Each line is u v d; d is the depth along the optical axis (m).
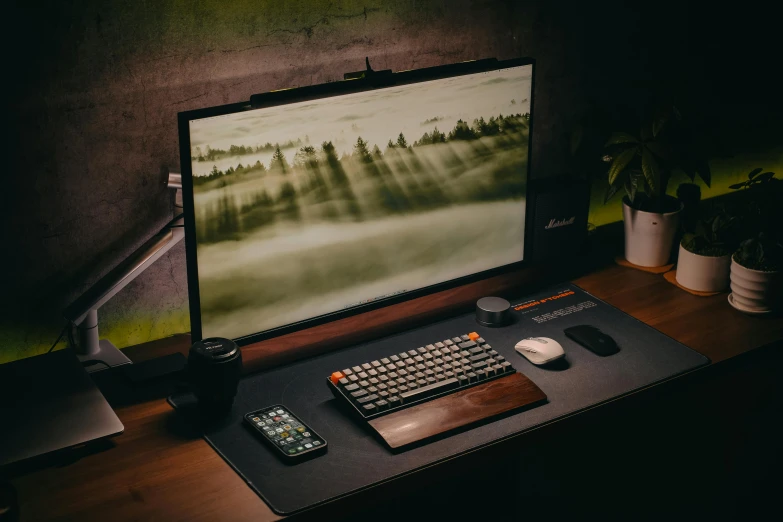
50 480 1.48
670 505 2.33
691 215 2.31
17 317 1.83
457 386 1.74
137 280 1.94
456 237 1.99
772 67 2.89
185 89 1.84
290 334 1.96
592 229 2.50
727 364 1.88
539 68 2.36
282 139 1.70
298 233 1.77
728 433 2.53
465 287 2.20
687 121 2.25
